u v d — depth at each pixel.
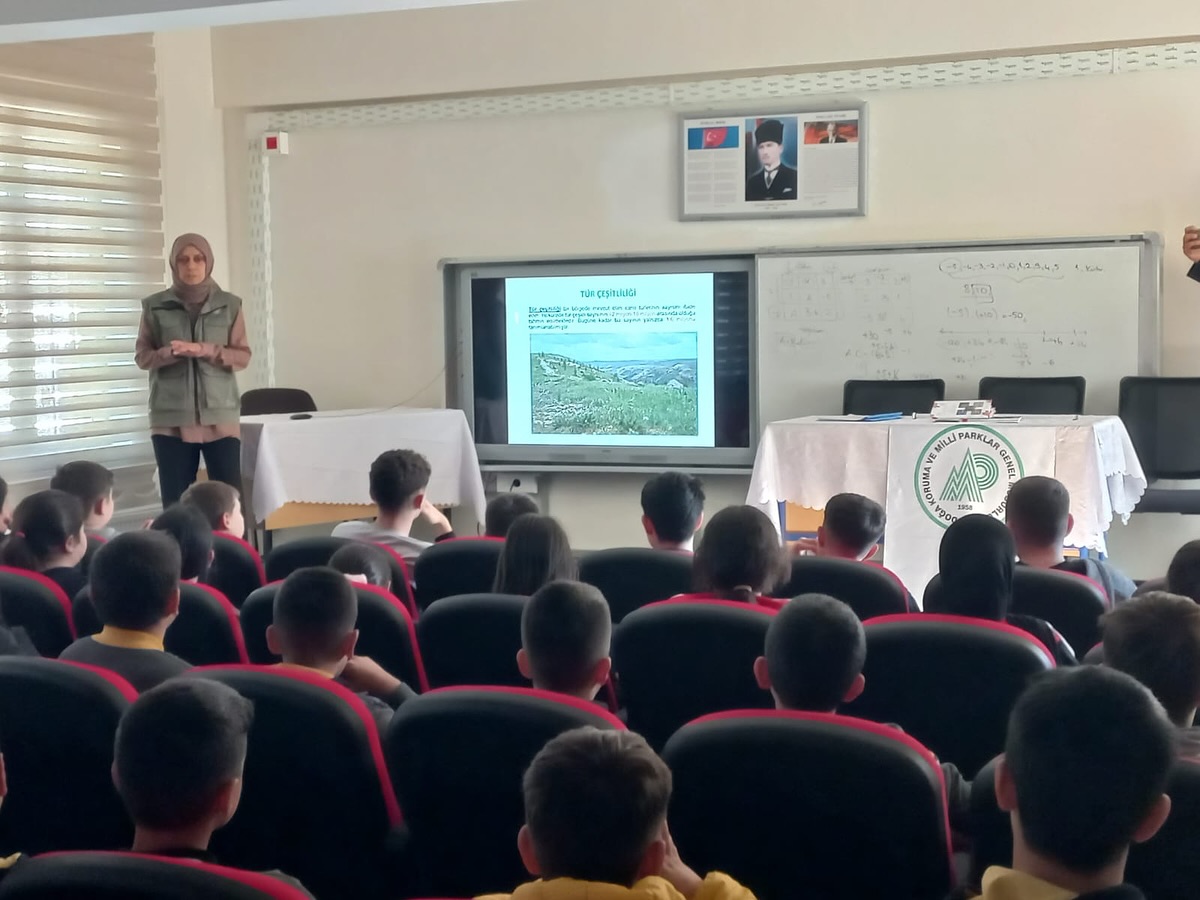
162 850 1.54
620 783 1.29
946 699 2.21
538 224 7.14
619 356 7.02
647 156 6.90
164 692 1.55
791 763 1.66
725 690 2.42
